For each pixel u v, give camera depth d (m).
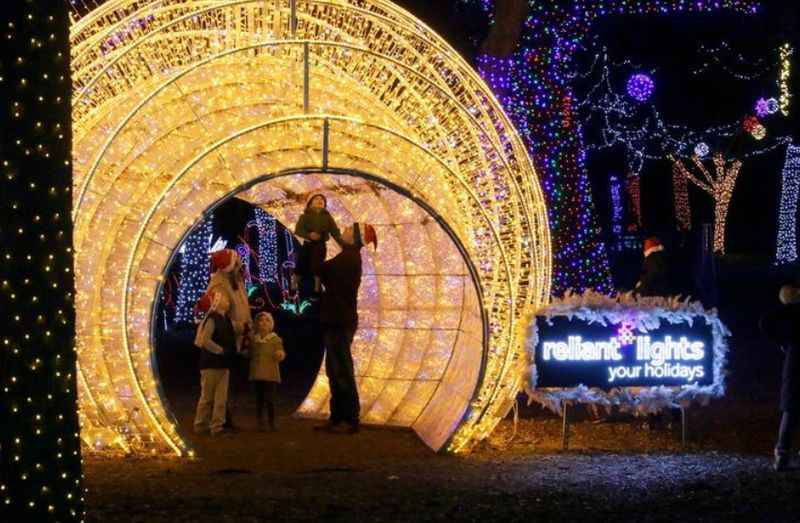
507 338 11.70
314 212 12.98
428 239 14.01
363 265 14.83
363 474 10.20
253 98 11.98
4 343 6.93
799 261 42.44
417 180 11.91
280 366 20.52
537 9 20.53
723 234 47.47
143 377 11.08
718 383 11.97
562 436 12.47
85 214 11.27
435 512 8.57
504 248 11.74
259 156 11.16
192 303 29.12
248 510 8.54
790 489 9.55
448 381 13.34
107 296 11.20
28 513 6.98
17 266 6.96
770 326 10.48
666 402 11.84
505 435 12.70
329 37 12.38
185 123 11.57
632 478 10.00
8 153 6.95
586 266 20.61
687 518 8.48
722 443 12.18
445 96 11.95
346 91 12.22
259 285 36.41
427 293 14.27
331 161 11.61
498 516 8.47
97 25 12.12
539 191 12.11
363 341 15.01
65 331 7.13
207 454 11.38
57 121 7.11
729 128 41.56
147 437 11.15
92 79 11.34
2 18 6.95
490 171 12.07
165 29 11.53
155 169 11.41
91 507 8.59
